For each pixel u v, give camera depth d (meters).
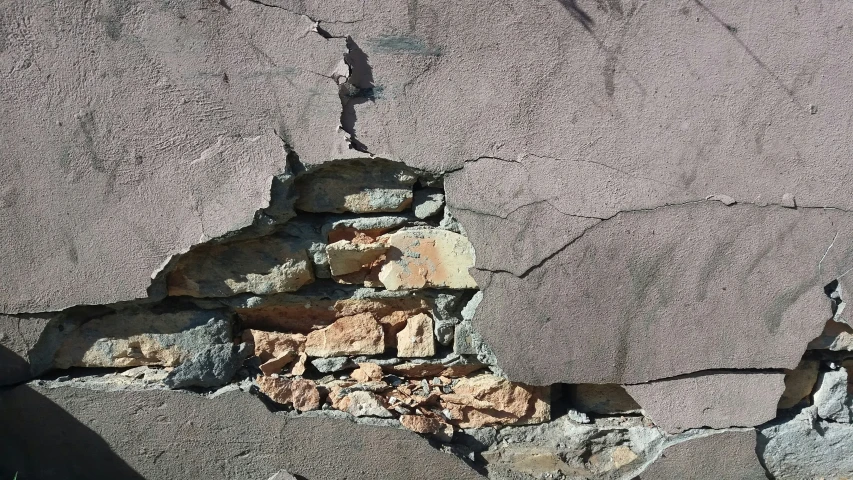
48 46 1.35
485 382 1.53
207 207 1.42
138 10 1.34
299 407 1.49
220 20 1.35
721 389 1.52
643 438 1.56
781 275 1.47
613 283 1.46
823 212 1.44
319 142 1.39
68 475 1.53
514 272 1.45
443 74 1.38
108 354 1.50
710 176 1.43
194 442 1.50
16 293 1.45
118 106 1.38
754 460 1.54
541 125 1.40
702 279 1.47
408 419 1.48
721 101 1.40
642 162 1.42
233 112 1.38
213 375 1.48
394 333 1.53
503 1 1.35
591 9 1.35
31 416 1.49
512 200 1.43
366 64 1.37
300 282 1.48
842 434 1.55
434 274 1.47
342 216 1.46
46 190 1.41
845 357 1.57
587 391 1.58
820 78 1.39
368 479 1.51
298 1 1.34
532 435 1.58
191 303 1.49
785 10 1.37
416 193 1.45
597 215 1.43
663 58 1.38
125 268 1.44
